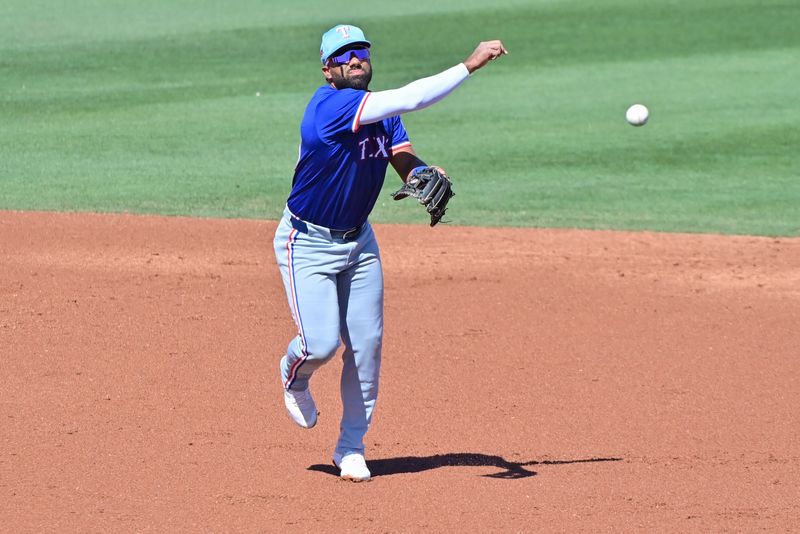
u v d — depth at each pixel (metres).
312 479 21.31
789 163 59.12
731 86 76.38
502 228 46.59
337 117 19.22
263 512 19.59
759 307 35.09
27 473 21.25
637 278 38.69
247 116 69.00
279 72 81.69
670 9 101.12
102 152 60.38
